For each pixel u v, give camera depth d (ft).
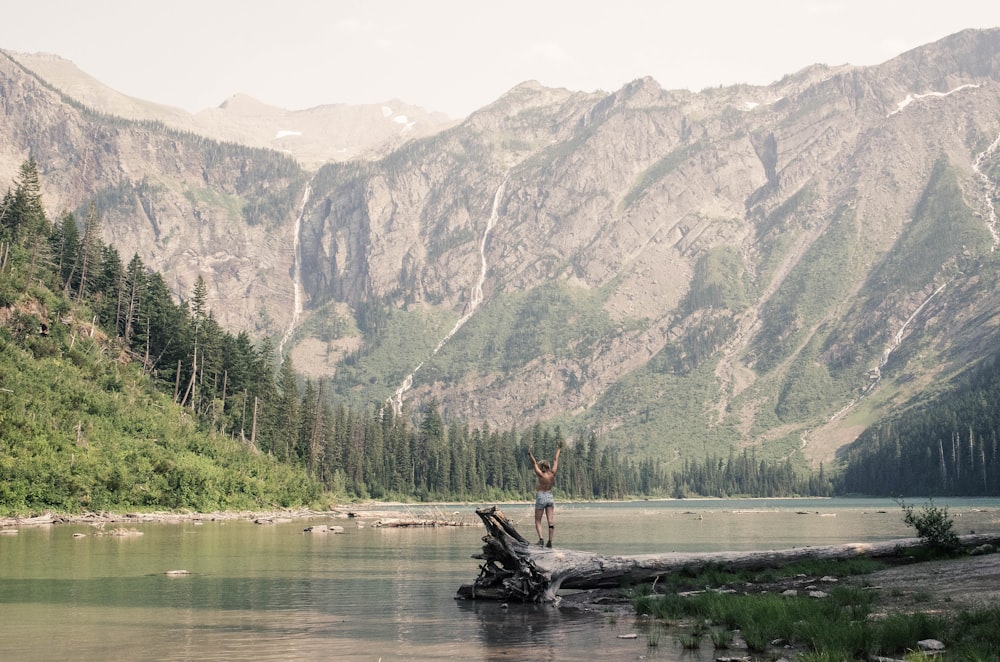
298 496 497.46
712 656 77.77
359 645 83.92
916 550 142.41
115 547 209.87
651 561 127.34
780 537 264.93
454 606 112.78
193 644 84.28
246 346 620.49
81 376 446.19
